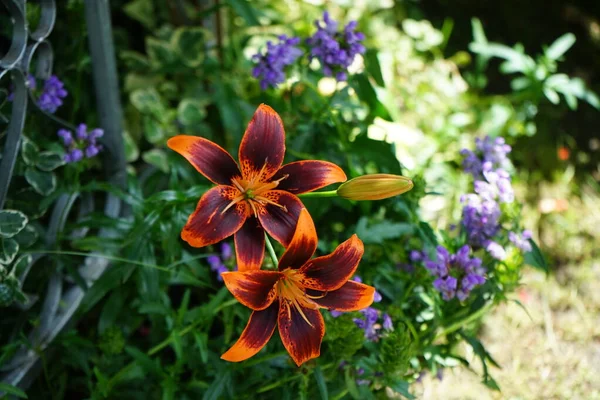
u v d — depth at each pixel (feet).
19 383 3.00
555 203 4.33
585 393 3.65
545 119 4.75
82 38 3.51
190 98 4.08
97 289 2.97
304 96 3.57
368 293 2.46
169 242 2.88
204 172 2.40
